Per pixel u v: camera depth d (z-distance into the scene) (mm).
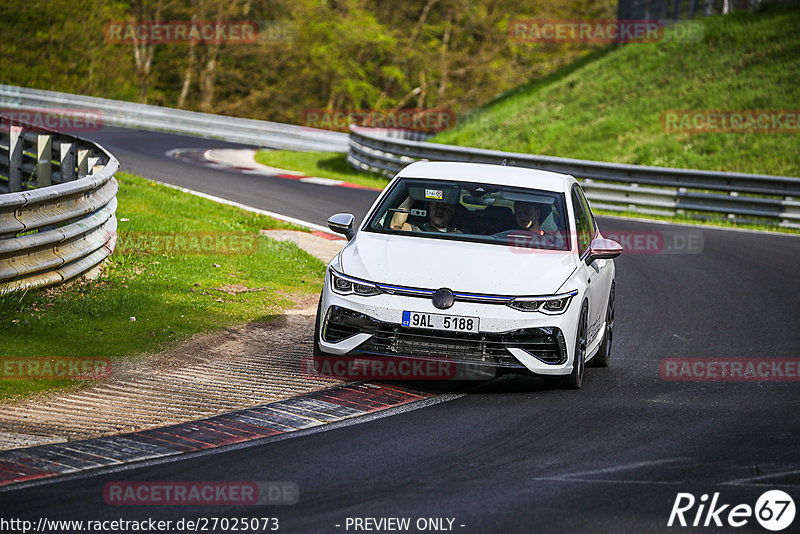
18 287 31656
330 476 18984
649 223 72375
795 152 91625
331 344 26031
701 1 136625
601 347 30547
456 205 28938
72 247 35031
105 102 140000
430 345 25344
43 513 16609
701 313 40406
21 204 31031
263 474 19047
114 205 41438
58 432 21328
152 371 26984
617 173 80062
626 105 116875
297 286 41094
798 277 50344
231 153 116125
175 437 21344
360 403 24734
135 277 38031
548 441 21844
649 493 18469
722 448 21625
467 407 24766
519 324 25219
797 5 123062
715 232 68500
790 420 24281
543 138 115438
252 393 25281
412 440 21625
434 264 26094
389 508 17234
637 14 153875
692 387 28000
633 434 22609
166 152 106875
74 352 27844
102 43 192250
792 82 104812
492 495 18078
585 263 28219
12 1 180500
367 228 28484
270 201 69688
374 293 25641
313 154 127250
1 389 24219
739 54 116375
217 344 30516
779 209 73375
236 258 44531
